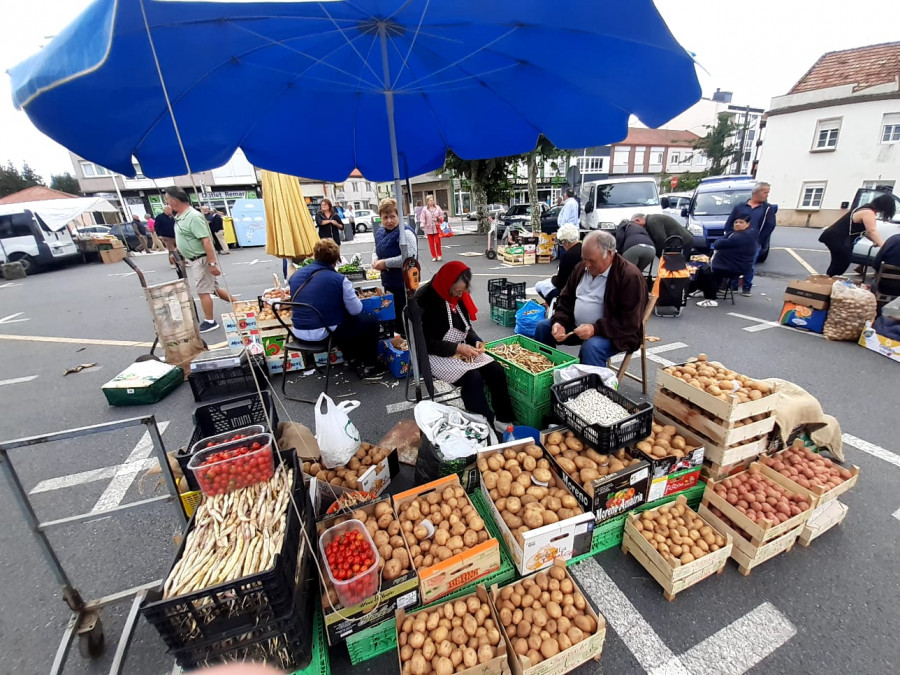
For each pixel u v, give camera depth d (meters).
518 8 1.66
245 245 18.86
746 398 2.17
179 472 2.17
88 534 2.42
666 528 1.99
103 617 1.91
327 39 2.13
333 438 2.39
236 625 1.41
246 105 2.54
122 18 1.25
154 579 2.11
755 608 1.80
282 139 3.07
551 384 2.91
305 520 1.85
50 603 2.01
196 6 1.24
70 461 3.20
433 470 2.33
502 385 3.00
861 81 14.97
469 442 2.32
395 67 2.60
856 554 2.04
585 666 1.62
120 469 3.07
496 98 3.09
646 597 1.88
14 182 43.22
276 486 1.79
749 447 2.27
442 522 1.99
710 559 1.86
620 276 3.14
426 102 3.32
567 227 4.49
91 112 1.72
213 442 2.16
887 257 4.57
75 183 47.81
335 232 8.83
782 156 17.19
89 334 6.68
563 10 1.63
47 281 12.99
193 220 5.48
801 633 1.69
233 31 1.75
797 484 2.11
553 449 2.31
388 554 1.79
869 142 14.84
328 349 3.77
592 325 3.23
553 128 3.20
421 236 20.00
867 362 4.06
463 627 1.62
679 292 5.68
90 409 4.05
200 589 1.38
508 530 1.93
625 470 2.03
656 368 4.20
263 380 4.34
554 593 1.70
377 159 3.81
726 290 6.54
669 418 2.52
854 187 15.43
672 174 37.72
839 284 4.68
